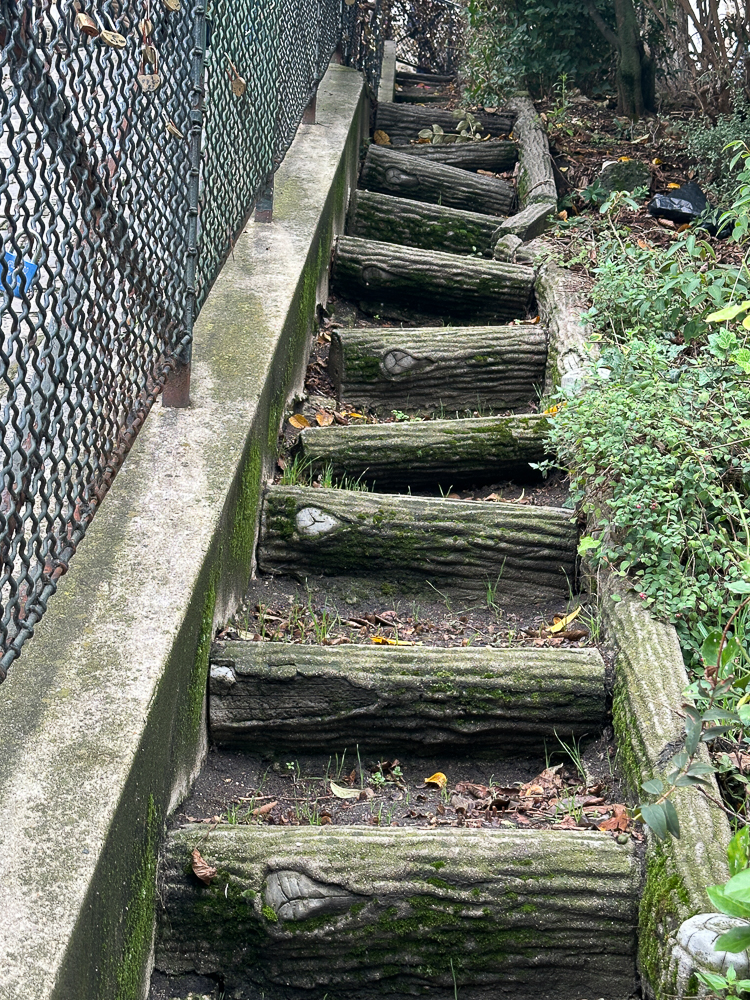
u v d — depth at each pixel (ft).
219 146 11.69
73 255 6.79
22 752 6.54
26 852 5.85
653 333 13.83
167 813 7.87
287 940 7.47
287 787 9.23
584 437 11.25
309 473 12.98
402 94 32.35
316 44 20.10
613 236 18.03
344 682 9.30
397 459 13.14
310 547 11.45
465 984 7.57
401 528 11.53
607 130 25.41
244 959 7.56
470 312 18.19
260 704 9.29
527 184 22.20
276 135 15.55
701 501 10.62
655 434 10.74
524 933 7.55
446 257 18.01
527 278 17.83
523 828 8.45
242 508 10.46
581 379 12.85
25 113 5.82
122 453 8.13
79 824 6.06
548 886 7.57
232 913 7.54
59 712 6.89
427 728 9.43
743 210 13.67
